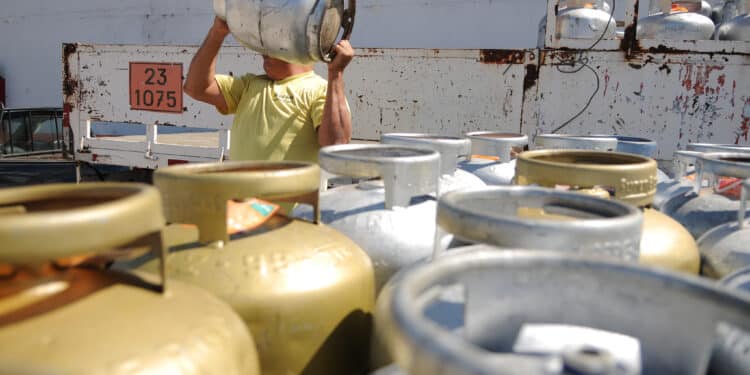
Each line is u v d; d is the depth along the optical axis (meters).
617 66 2.63
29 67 10.48
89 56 3.65
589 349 0.48
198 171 0.92
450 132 2.92
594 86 2.66
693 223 1.33
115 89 3.60
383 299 0.52
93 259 0.63
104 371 0.50
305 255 0.86
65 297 0.57
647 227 1.06
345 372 0.89
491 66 2.80
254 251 0.84
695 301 0.51
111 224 0.52
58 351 0.50
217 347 0.60
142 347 0.54
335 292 0.84
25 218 0.48
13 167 6.29
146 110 3.53
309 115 1.80
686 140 2.58
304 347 0.82
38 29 10.27
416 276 0.48
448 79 2.89
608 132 2.68
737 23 3.05
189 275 0.80
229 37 7.76
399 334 0.40
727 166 1.21
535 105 2.75
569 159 1.21
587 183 0.98
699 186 1.39
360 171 1.12
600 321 0.57
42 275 0.57
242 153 1.82
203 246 0.85
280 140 1.78
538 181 1.04
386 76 3.02
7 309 0.53
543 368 0.47
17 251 0.48
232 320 0.66
